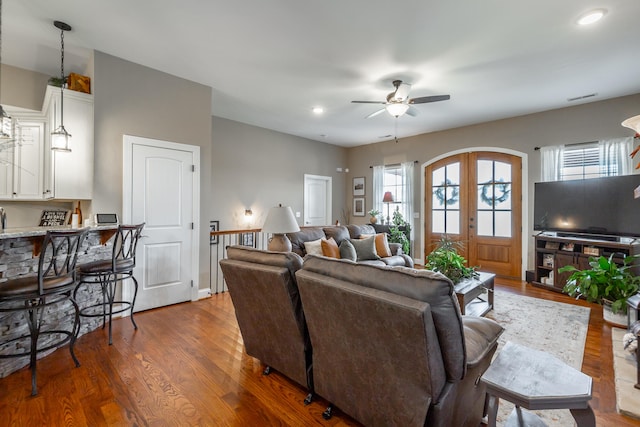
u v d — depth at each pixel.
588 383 1.22
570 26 2.54
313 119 5.41
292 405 1.80
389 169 7.00
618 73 3.43
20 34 2.77
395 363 1.30
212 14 2.44
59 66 3.38
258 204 6.00
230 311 3.42
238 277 1.97
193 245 3.79
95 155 3.05
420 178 6.38
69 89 2.94
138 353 2.43
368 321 1.32
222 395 1.89
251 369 2.20
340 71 3.44
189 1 2.29
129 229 2.80
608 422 1.67
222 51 3.04
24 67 3.41
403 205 6.61
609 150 4.17
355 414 1.54
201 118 3.85
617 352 2.42
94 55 3.04
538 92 4.00
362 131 6.22
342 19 2.48
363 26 2.58
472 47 2.89
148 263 3.43
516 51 2.96
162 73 3.51
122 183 3.22
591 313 3.39
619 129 4.14
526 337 2.76
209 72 3.52
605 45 2.84
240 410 1.75
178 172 3.65
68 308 2.64
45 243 1.89
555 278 4.30
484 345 1.52
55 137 2.72
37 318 2.29
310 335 1.70
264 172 6.09
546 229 4.50
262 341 2.08
